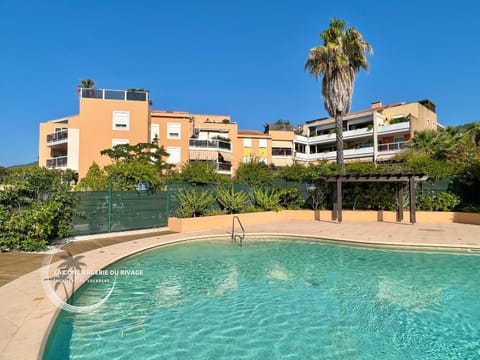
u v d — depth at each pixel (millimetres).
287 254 11352
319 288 7770
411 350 4863
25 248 10008
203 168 18016
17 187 10148
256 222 18344
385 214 18828
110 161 28297
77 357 4496
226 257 10883
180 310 6320
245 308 6480
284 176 22281
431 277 8633
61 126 34250
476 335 5375
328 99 22234
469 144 23094
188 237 13289
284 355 4672
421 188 19438
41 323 4641
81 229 12570
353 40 21219
